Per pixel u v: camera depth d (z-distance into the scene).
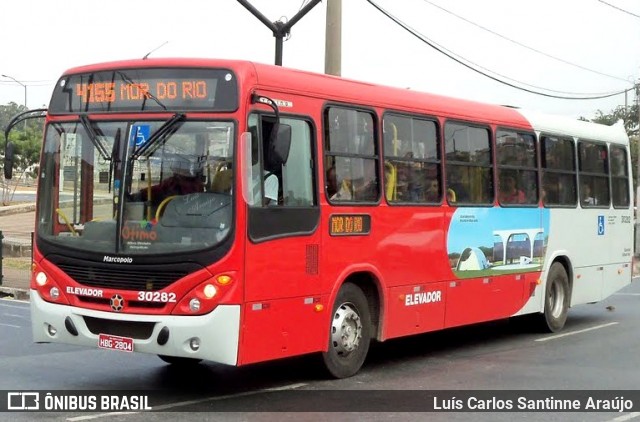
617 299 19.56
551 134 13.23
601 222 14.77
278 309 8.04
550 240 13.15
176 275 7.58
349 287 9.16
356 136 9.26
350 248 9.03
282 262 8.09
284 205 8.15
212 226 7.59
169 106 7.87
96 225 7.96
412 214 10.02
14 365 9.64
